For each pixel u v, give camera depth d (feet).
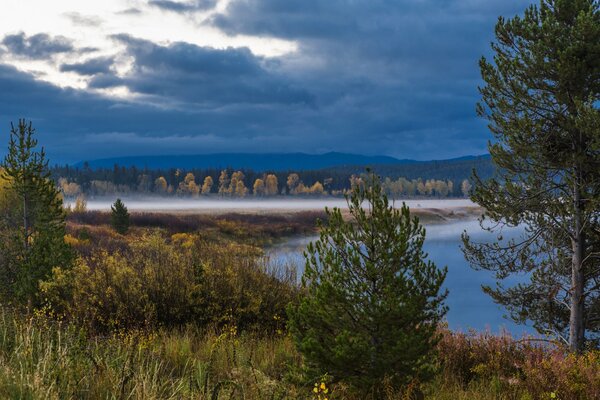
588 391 22.79
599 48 34.83
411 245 22.47
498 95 38.70
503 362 28.12
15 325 20.86
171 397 15.92
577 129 36.14
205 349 28.76
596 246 38.45
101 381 15.52
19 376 14.67
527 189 39.06
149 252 46.32
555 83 37.09
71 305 36.11
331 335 22.93
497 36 39.45
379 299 22.13
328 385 21.67
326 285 22.16
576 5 36.81
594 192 37.27
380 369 21.66
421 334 22.24
